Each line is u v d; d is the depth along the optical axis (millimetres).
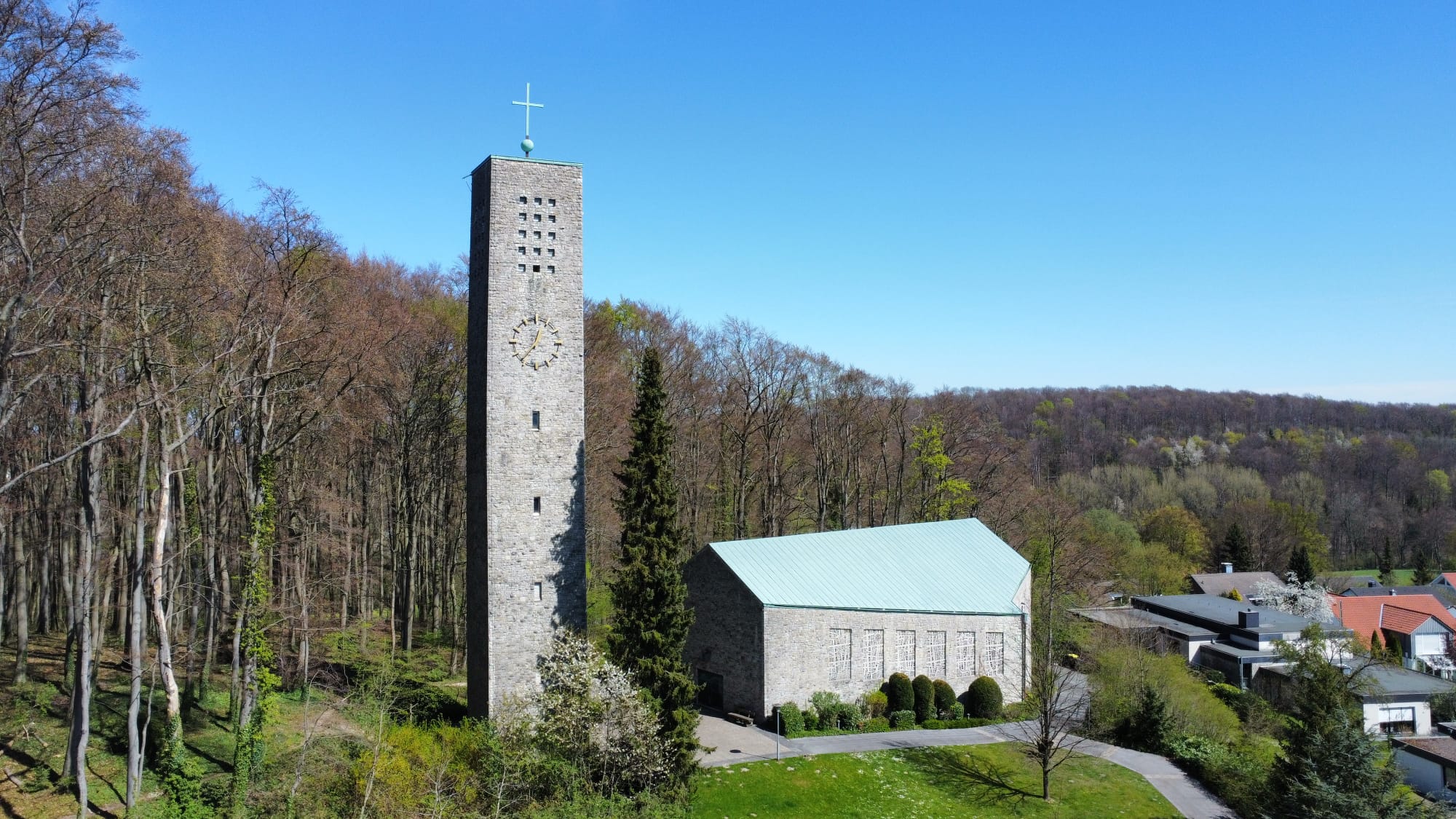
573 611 44875
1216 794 45938
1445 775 51469
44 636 58219
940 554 59875
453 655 56469
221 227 36719
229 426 43625
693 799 39875
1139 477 144125
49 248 30594
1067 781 46062
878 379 89938
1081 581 82188
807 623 50469
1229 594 98000
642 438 42344
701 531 78688
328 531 54469
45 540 57500
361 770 35906
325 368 43688
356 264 56875
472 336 46844
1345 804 38062
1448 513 140875
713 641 52281
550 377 45031
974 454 92250
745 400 77375
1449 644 82125
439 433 59656
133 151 31453
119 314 34219
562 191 45719
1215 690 63500
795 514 87938
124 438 37125
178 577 46906
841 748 46906
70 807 33875
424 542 68125
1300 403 196750
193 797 34844
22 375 34812
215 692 48250
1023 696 57281
